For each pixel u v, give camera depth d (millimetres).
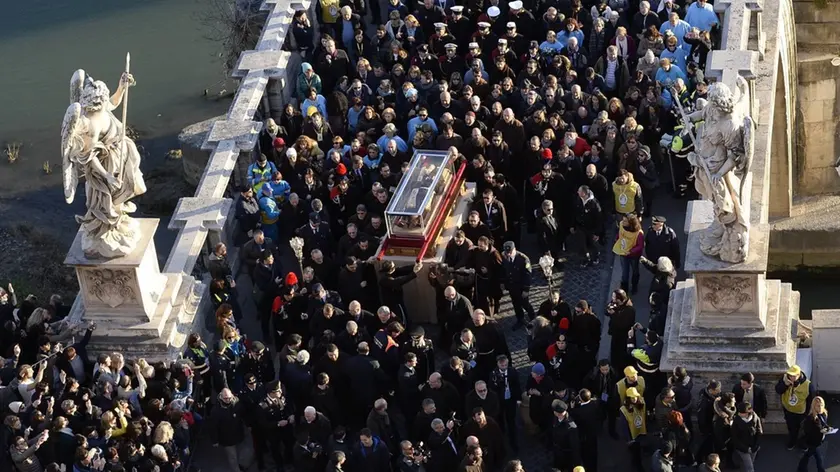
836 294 54625
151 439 33125
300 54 47469
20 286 54906
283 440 34469
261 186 40219
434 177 38938
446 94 41375
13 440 33438
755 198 39250
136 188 35469
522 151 40562
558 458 33156
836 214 54719
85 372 35969
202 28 67500
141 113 63406
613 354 35531
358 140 40750
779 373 34531
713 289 34562
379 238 38594
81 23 68938
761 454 34875
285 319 36531
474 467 31578
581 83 43625
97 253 35656
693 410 35219
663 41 43188
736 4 44406
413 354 34031
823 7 54906
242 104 43594
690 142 40219
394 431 33719
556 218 39656
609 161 40188
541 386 33938
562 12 45719
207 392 35844
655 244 37625
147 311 36250
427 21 46750
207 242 39594
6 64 67062
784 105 50656
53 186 60938
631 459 34594
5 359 35531
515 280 37375
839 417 35656
